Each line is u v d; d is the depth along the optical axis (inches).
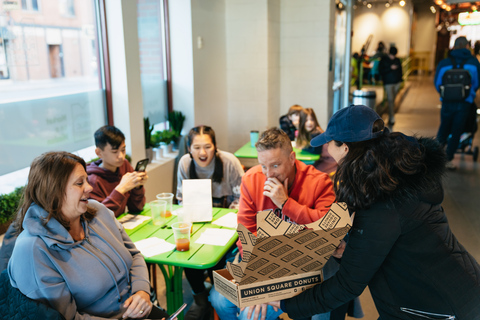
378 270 54.0
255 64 232.8
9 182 112.6
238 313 78.1
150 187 158.7
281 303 56.8
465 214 167.3
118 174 102.0
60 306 58.3
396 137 50.8
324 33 249.9
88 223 66.7
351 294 52.2
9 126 111.5
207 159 106.3
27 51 115.6
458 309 49.7
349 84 383.2
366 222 50.1
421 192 49.3
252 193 77.0
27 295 57.6
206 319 100.7
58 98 127.3
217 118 227.5
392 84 348.8
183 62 190.5
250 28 229.3
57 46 126.1
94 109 143.3
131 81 148.2
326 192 75.7
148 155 166.7
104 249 66.5
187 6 184.5
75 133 135.6
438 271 49.8
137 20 160.1
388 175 48.3
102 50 143.5
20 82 114.0
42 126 122.3
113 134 95.8
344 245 64.8
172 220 97.0
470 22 540.7
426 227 49.8
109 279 64.7
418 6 842.2
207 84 210.1
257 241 46.0
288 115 192.4
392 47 345.7
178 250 80.8
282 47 257.3
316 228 47.9
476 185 202.5
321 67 254.7
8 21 109.2
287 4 251.1
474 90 214.8
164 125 194.5
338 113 52.7
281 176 72.4
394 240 49.8
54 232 60.3
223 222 95.3
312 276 56.1
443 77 214.7
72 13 130.6
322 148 156.3
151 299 81.4
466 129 230.5
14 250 58.5
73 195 60.7
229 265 50.9
